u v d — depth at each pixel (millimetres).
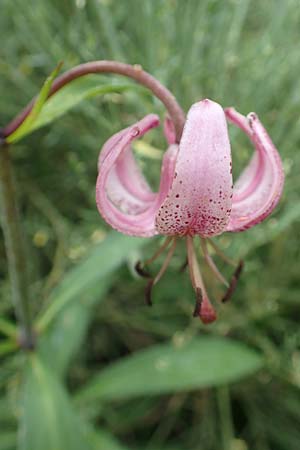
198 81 284
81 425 228
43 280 300
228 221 185
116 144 183
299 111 271
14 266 227
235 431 293
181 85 272
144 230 193
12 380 275
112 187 196
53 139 290
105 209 189
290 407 279
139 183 199
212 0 262
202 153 171
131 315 291
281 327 280
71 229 295
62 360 255
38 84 294
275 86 274
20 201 308
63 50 279
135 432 292
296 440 277
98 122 271
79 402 255
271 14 287
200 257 275
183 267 210
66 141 296
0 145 207
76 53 280
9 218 219
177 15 272
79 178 294
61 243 286
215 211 178
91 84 207
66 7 290
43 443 224
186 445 281
